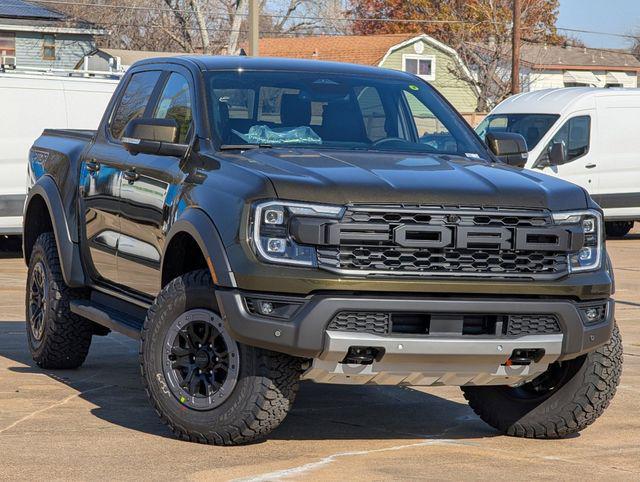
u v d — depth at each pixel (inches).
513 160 314.7
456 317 250.7
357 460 257.9
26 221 378.6
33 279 362.9
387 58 2279.8
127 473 241.0
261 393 254.5
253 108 298.7
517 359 257.6
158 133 284.2
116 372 357.4
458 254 252.1
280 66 316.5
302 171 257.9
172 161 292.5
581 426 281.9
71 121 763.4
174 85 316.5
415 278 247.9
